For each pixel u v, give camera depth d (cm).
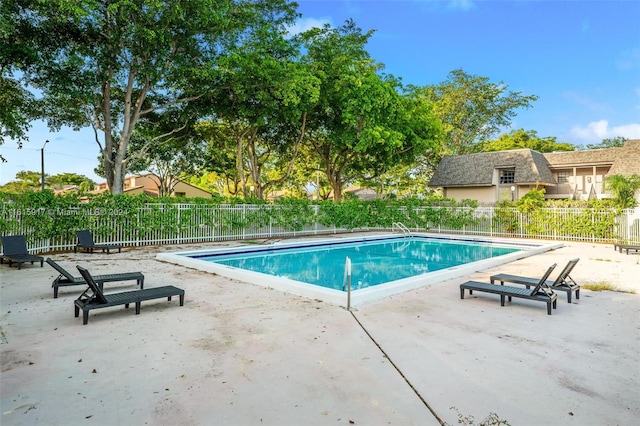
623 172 2773
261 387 369
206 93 2309
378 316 617
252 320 594
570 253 1573
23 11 1739
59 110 2377
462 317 616
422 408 331
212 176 5881
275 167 4419
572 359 443
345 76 2458
